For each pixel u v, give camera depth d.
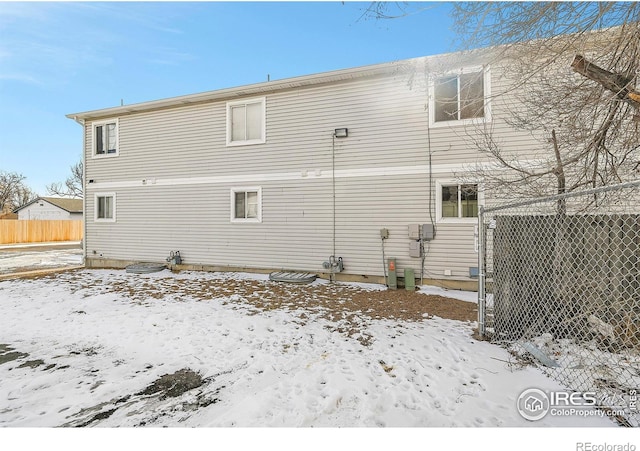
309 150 8.22
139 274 8.88
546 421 2.21
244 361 3.47
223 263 9.09
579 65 2.86
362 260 7.73
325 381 2.95
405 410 2.45
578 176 3.84
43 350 3.89
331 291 6.80
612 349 3.08
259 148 8.70
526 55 3.19
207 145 9.25
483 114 6.51
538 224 3.66
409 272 6.97
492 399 2.53
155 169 9.84
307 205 8.24
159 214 9.80
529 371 2.92
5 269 10.30
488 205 6.57
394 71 6.41
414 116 7.30
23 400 2.78
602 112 3.38
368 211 7.68
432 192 7.14
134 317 4.96
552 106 3.58
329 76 7.75
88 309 5.44
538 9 2.68
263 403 2.56
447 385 2.79
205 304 5.70
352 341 3.95
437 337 3.97
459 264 6.95
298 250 8.33
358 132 7.77
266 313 5.17
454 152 6.96
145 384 3.04
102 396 2.84
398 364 3.25
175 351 3.77
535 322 3.61
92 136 10.64
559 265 3.53
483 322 3.87
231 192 8.99
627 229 3.23
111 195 10.40
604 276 3.29
